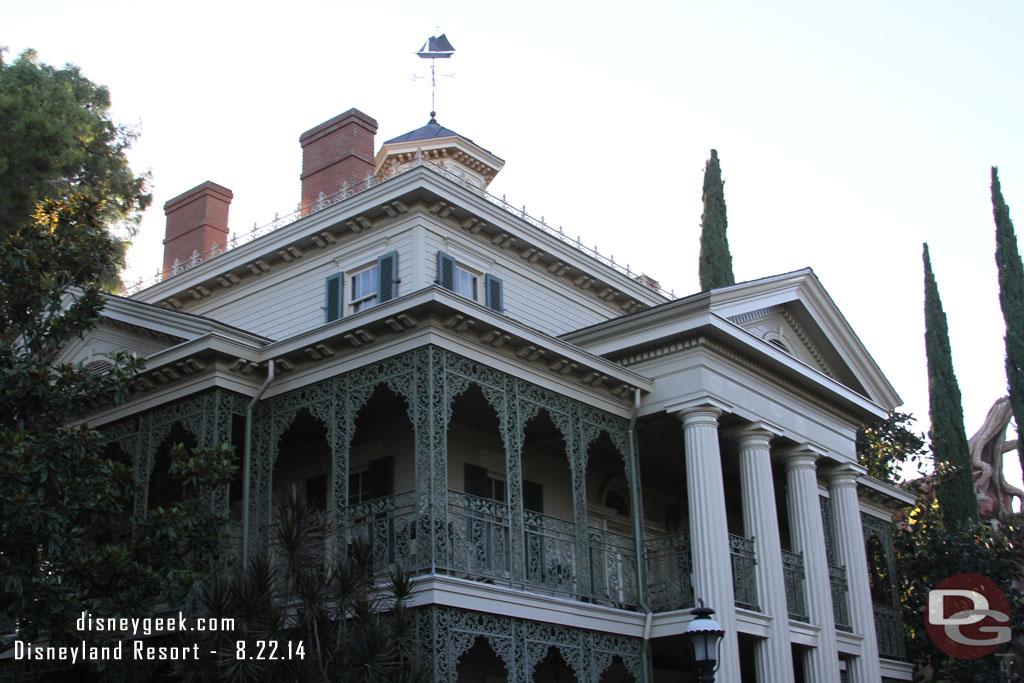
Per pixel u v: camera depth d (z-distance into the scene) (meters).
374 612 13.88
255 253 23.62
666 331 19.83
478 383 16.94
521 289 23.67
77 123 26.95
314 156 25.78
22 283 15.66
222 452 15.83
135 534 15.42
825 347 24.33
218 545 15.37
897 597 27.45
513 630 16.20
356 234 22.53
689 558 19.31
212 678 13.55
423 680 13.62
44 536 14.12
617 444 19.53
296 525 14.33
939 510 35.72
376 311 16.53
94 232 16.80
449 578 15.18
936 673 29.84
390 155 27.38
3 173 24.86
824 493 25.62
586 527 18.30
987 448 42.25
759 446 20.81
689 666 23.31
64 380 15.46
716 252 34.75
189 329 18.28
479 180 28.30
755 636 19.44
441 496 15.68
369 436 20.67
